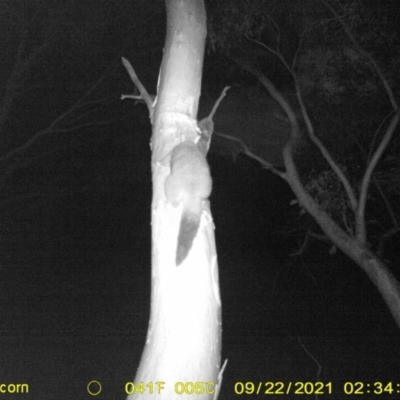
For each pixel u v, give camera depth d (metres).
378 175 14.85
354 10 13.30
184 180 4.34
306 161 15.19
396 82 13.97
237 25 13.17
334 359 19.34
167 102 4.76
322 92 14.39
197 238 4.25
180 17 4.78
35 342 19.86
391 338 21.59
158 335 4.02
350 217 14.86
